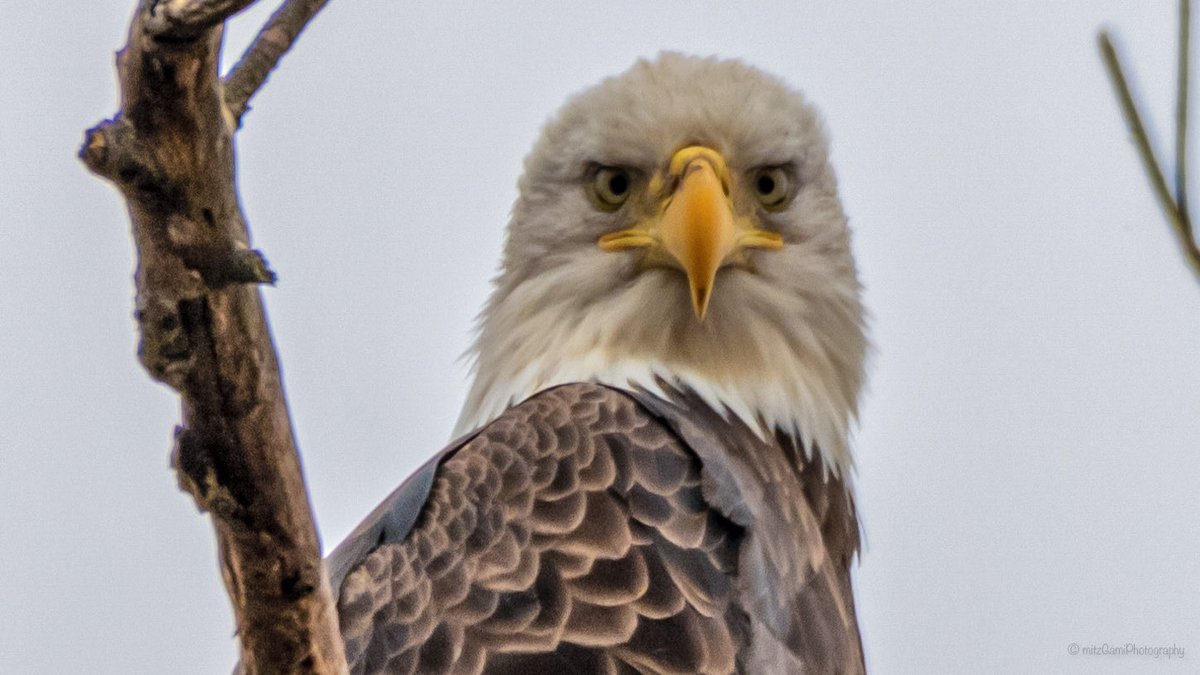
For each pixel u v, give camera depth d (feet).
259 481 24.39
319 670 26.27
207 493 24.39
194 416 23.99
